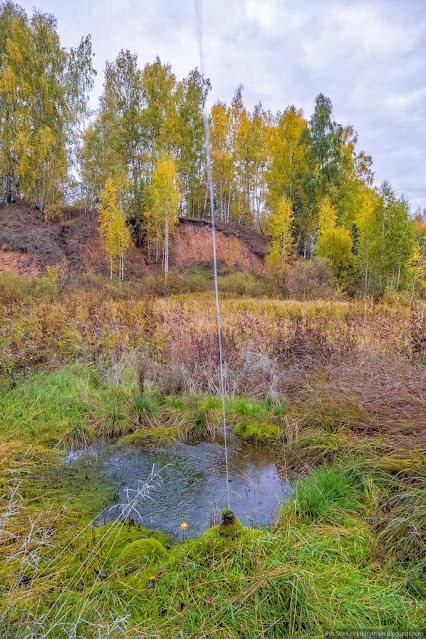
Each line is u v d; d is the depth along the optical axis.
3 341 5.38
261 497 3.07
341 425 3.95
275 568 1.97
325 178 31.78
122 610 1.78
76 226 26.70
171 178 25.69
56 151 25.33
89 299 12.16
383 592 1.85
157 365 5.86
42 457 3.70
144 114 30.30
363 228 27.58
